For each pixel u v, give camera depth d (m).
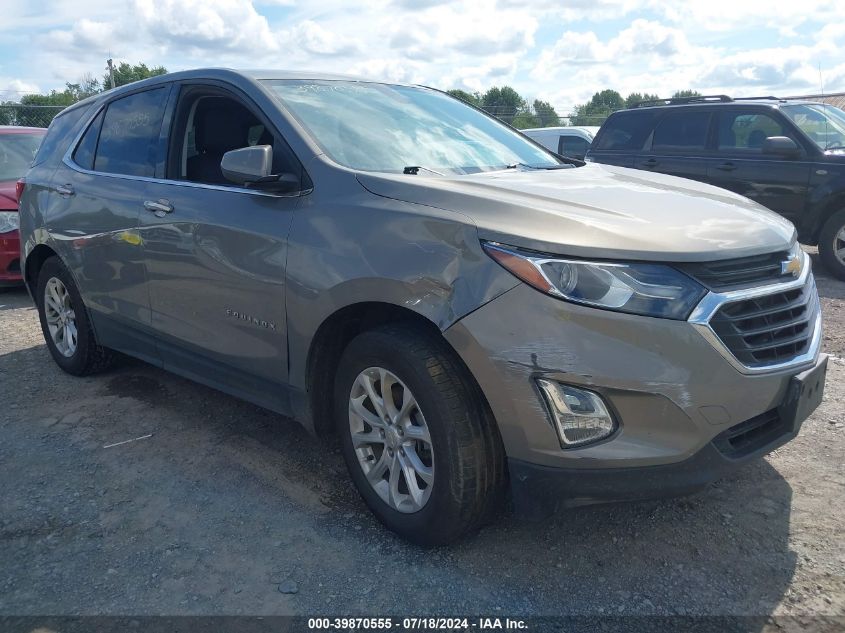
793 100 8.53
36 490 3.44
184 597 2.65
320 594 2.65
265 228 3.22
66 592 2.69
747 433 2.66
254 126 3.97
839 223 7.71
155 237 3.81
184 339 3.83
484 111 4.56
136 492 3.40
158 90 4.18
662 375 2.39
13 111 18.45
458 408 2.63
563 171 3.64
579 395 2.43
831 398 4.27
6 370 5.17
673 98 9.41
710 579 2.69
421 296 2.65
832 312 6.30
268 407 3.47
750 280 2.62
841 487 3.27
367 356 2.88
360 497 3.32
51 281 4.95
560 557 2.84
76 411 4.38
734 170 8.35
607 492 2.49
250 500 3.31
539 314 2.44
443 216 2.71
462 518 2.71
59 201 4.64
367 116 3.67
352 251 2.88
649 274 2.44
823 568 2.72
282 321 3.19
